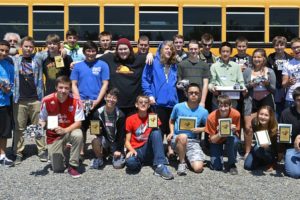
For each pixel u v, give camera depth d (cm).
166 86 582
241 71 612
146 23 889
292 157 518
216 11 898
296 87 593
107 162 580
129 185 476
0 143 566
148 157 551
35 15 884
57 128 515
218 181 495
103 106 564
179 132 558
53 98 530
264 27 905
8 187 464
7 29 884
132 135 551
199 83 600
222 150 552
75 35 688
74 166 508
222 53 607
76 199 427
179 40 667
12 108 582
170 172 504
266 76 595
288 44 899
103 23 885
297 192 455
